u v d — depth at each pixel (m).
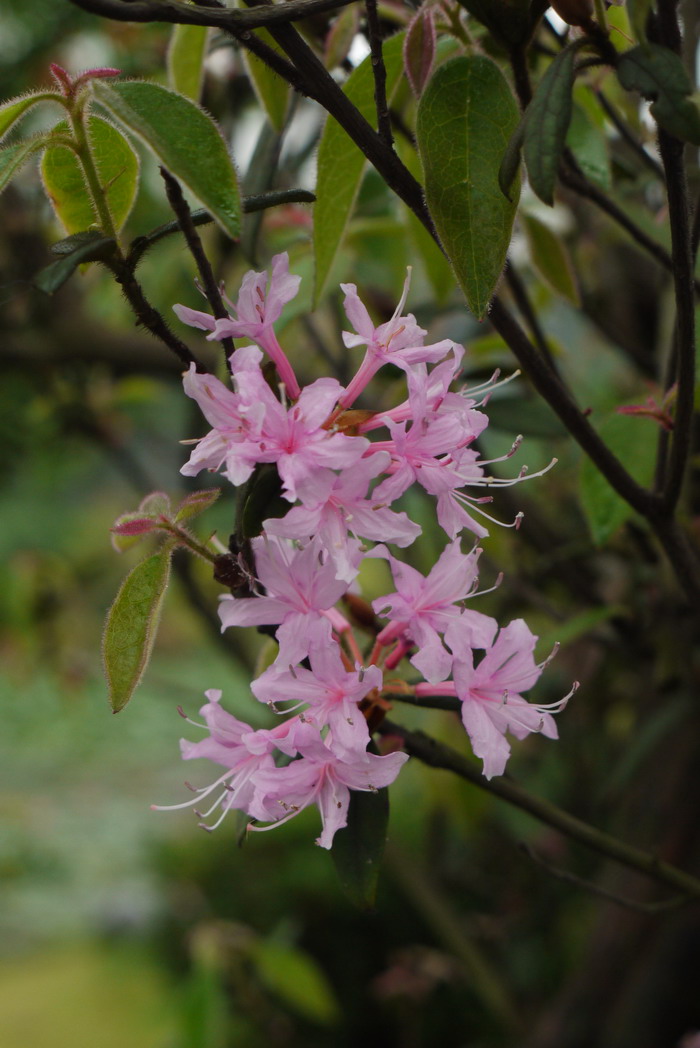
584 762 1.14
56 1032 1.93
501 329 0.42
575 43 0.37
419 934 1.72
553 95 0.36
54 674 1.36
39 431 1.13
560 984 1.28
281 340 0.62
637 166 0.65
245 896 1.98
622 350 0.73
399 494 0.38
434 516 0.73
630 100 0.61
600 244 0.80
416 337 0.39
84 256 0.37
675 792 0.86
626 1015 0.86
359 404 0.65
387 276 0.78
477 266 0.38
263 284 0.39
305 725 0.38
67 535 2.64
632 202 0.66
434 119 0.38
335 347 0.78
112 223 0.38
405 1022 1.55
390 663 0.41
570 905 1.32
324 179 0.44
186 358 0.39
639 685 0.87
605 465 0.44
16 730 3.78
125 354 0.89
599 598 0.73
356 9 0.50
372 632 0.43
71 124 0.38
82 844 2.83
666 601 0.64
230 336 0.38
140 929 2.26
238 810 0.41
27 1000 2.06
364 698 0.40
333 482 0.37
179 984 2.07
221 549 0.41
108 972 2.14
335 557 0.37
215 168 0.36
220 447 0.37
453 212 0.38
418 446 0.38
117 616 0.39
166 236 0.38
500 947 1.32
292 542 0.39
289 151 0.72
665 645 0.64
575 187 0.50
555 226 0.74
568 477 0.96
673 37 0.38
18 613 1.25
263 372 0.38
